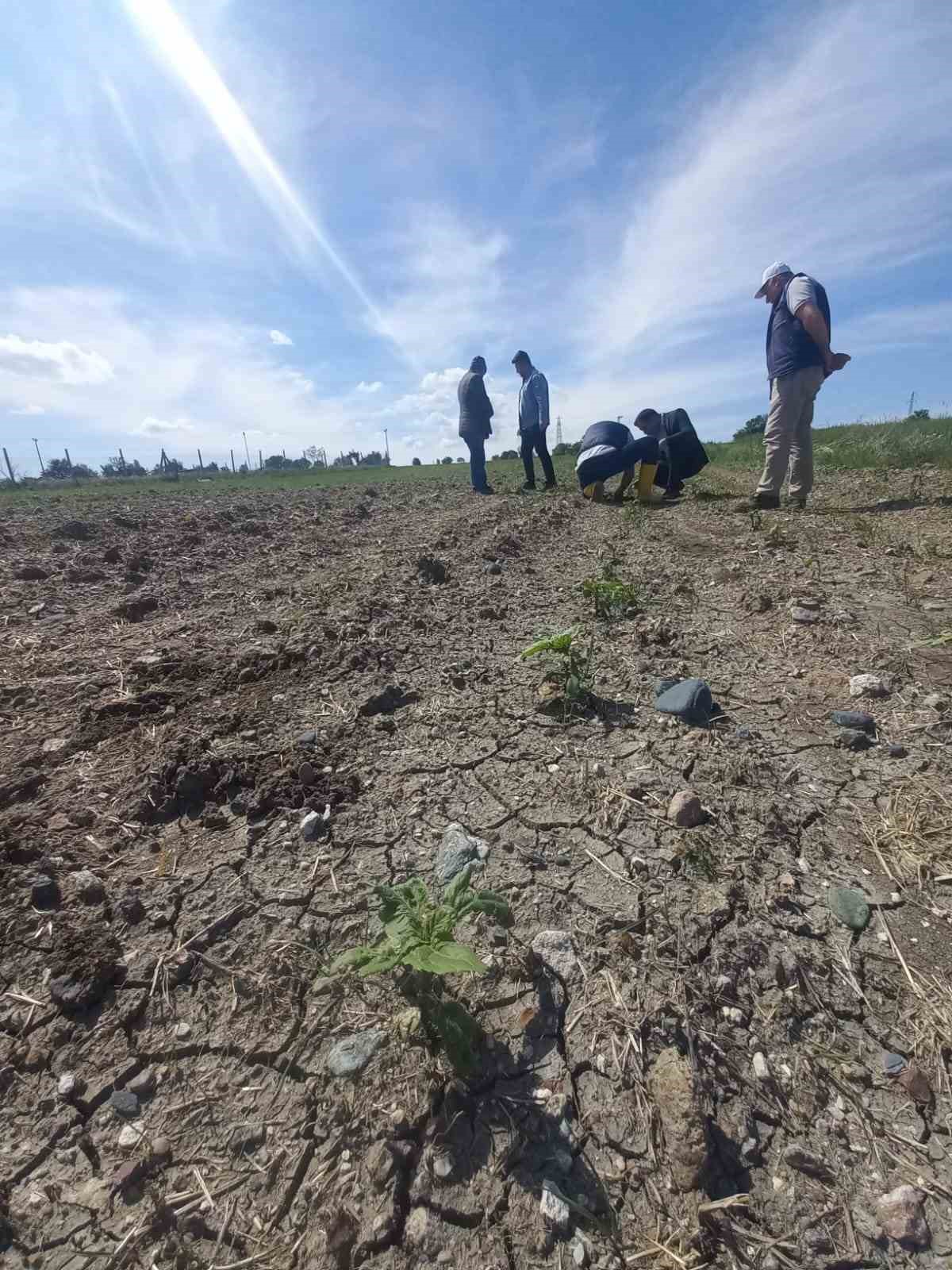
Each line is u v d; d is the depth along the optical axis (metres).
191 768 2.19
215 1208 1.13
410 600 4.17
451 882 1.58
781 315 6.18
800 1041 1.37
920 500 6.63
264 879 1.81
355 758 2.36
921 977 1.50
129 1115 1.26
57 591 4.66
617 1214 1.09
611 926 1.62
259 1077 1.32
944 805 2.03
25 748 2.48
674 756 2.33
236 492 13.66
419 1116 1.23
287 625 3.73
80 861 1.88
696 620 3.73
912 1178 1.14
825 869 1.82
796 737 2.46
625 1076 1.29
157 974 1.53
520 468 18.78
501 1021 1.41
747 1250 1.05
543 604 4.12
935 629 3.32
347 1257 1.05
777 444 6.53
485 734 2.51
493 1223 1.08
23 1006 1.46
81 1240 1.10
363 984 1.50
